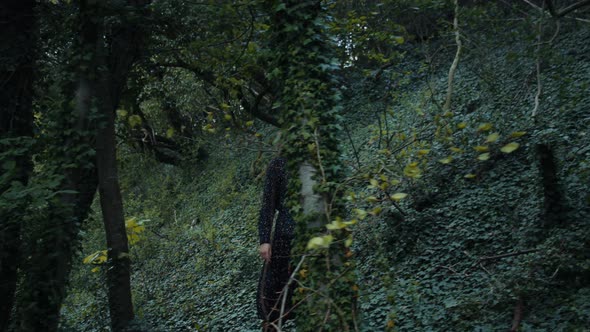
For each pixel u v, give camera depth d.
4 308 5.43
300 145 3.93
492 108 9.44
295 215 3.90
